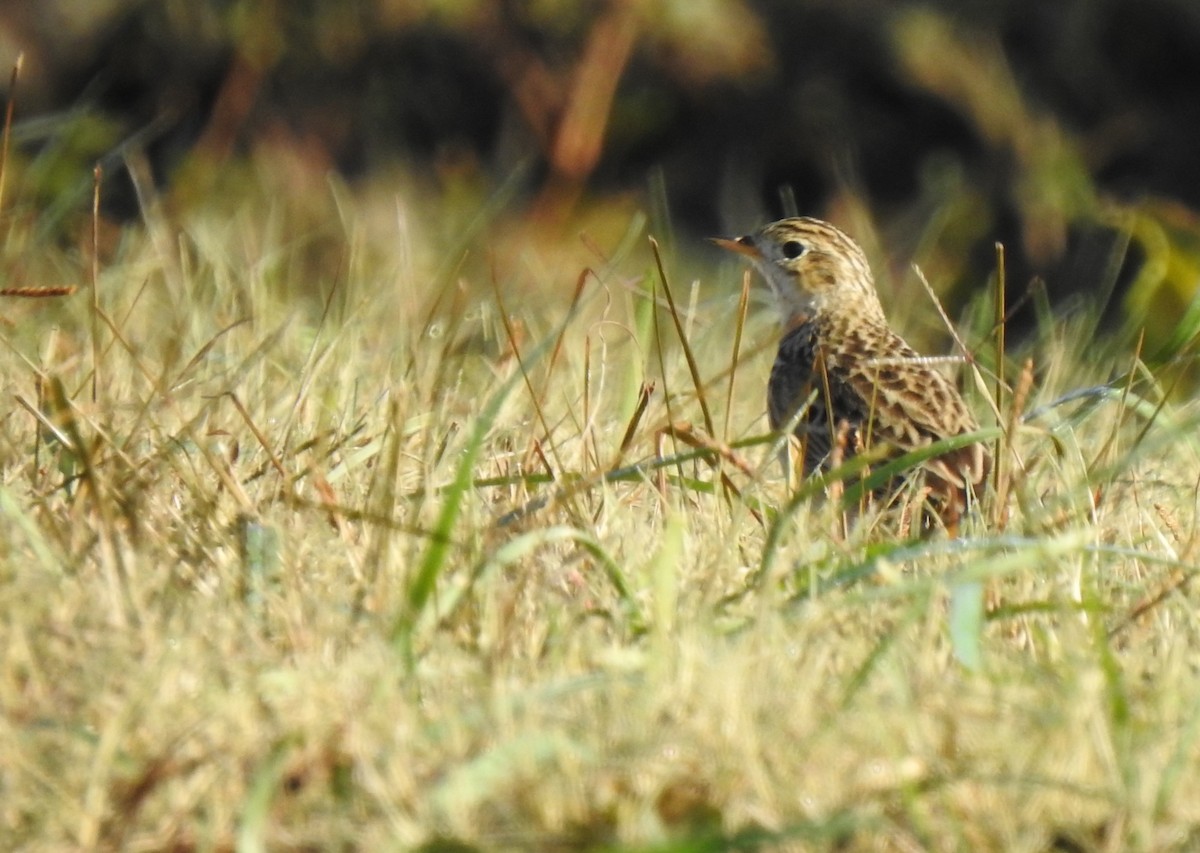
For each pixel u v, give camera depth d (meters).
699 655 6.04
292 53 24.34
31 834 5.51
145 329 10.89
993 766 5.68
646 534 7.65
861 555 7.48
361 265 12.69
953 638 6.29
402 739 5.62
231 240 16.94
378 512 7.38
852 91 25.62
